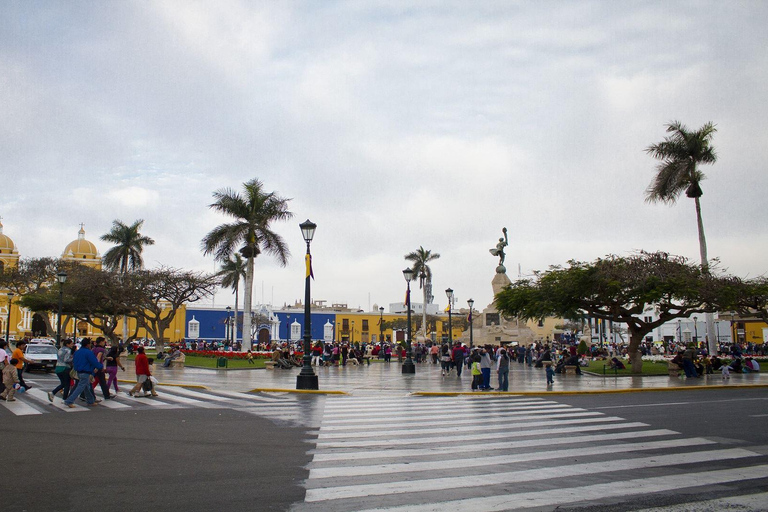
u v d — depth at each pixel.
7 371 16.86
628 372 31.94
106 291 47.34
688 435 11.67
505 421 13.62
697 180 39.88
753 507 6.69
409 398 19.23
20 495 7.05
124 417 13.88
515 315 37.81
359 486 7.56
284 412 15.07
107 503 6.72
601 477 8.12
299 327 102.00
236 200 43.59
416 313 115.44
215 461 9.00
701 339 84.62
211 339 91.81
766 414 15.03
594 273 30.77
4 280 59.41
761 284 32.56
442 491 7.34
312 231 23.25
